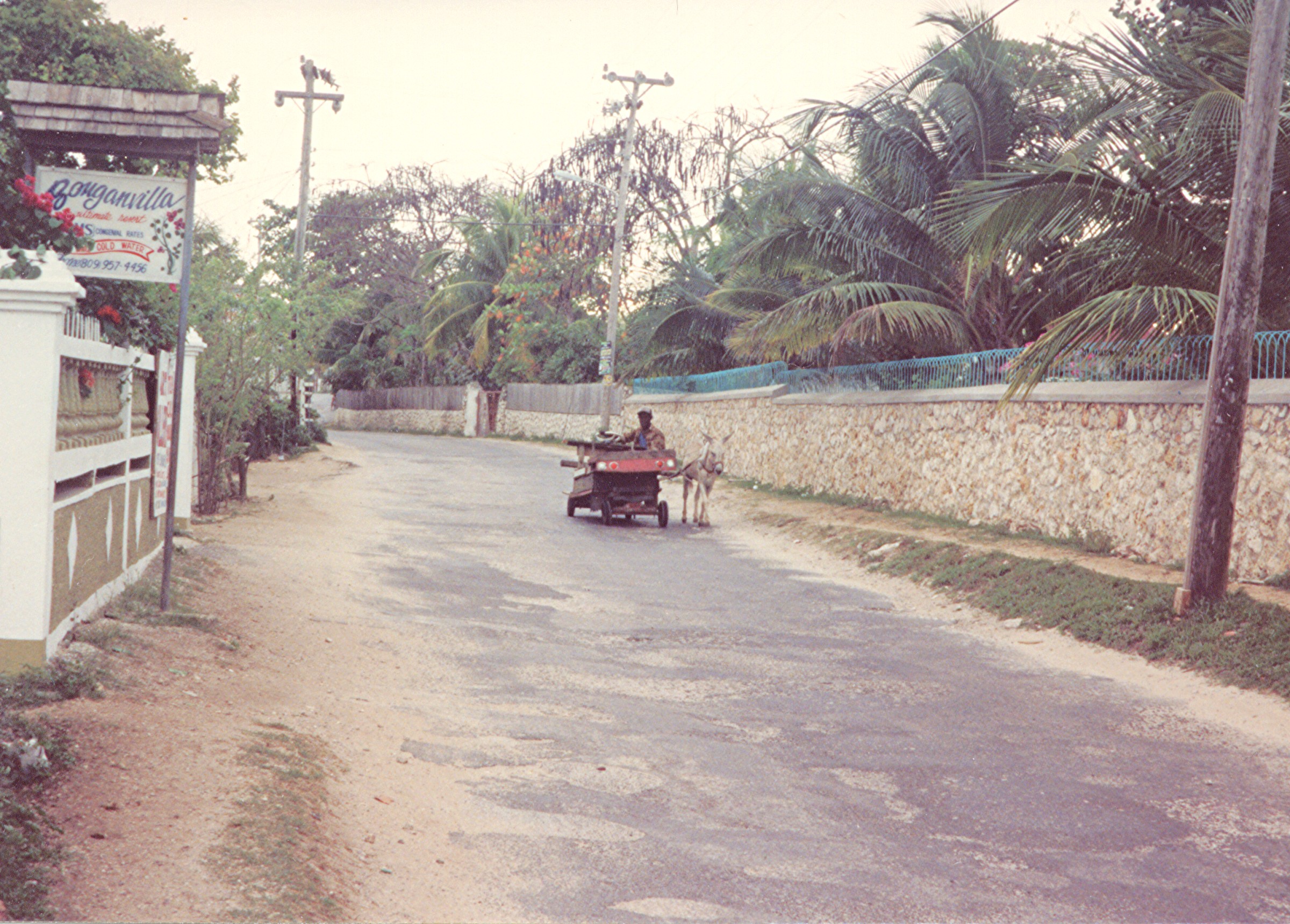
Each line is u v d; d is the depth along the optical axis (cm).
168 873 441
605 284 4919
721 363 3562
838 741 786
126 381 981
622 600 1351
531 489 2752
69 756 544
